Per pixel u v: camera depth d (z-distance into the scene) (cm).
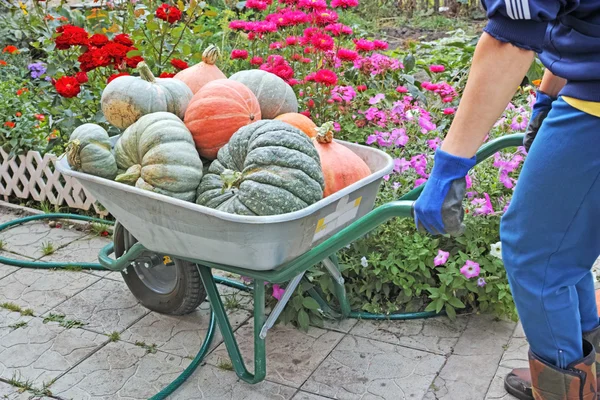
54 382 297
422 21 916
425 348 315
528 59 192
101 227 430
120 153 276
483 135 202
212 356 314
